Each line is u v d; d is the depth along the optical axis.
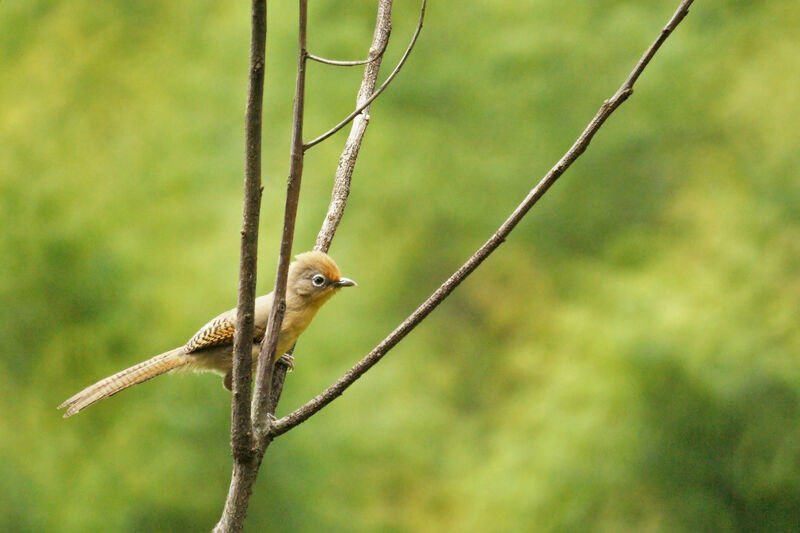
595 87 25.00
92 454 15.29
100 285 16.05
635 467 15.20
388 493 20.56
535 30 25.25
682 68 23.19
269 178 21.84
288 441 14.71
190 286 15.94
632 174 24.80
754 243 16.48
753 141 18.36
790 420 14.64
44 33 21.55
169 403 14.01
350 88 23.66
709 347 14.96
